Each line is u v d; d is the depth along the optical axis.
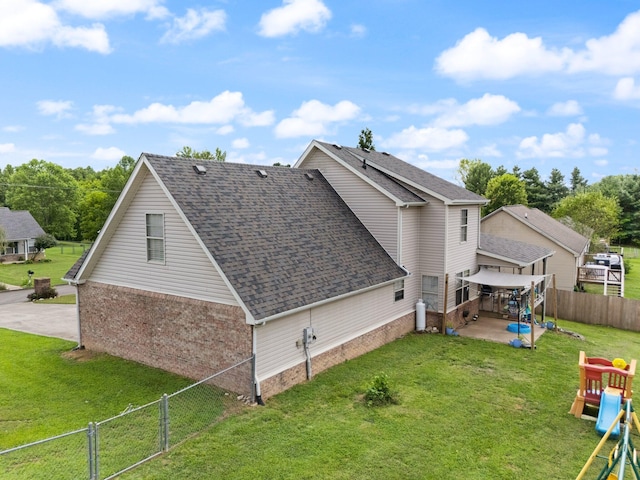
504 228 35.56
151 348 15.90
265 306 13.05
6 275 43.34
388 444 11.02
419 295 22.42
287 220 17.38
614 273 33.94
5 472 9.51
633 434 11.98
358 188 21.20
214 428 11.52
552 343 20.78
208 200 15.12
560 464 10.47
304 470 9.77
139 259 15.95
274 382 13.70
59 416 12.31
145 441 10.88
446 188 24.02
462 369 16.73
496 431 11.96
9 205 77.44
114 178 68.38
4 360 16.86
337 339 16.55
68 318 24.69
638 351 20.78
